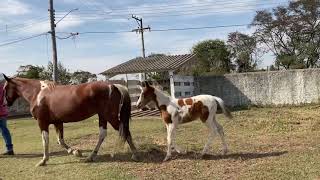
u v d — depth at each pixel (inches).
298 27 1969.7
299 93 1048.8
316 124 619.2
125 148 483.8
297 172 341.4
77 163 422.6
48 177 371.6
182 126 665.0
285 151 429.4
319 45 1942.7
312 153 410.3
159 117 866.8
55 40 1069.1
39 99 429.4
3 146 595.5
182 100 420.5
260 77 1083.9
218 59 2186.3
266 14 2055.9
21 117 1249.4
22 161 452.8
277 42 2075.5
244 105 1092.5
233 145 482.3
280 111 893.8
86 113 422.0
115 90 421.1
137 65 1075.3
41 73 1681.8
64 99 420.8
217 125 429.4
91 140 585.3
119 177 356.2
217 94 1128.8
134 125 739.4
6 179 374.0
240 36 2177.7
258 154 422.3
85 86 421.1
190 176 350.6
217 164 387.5
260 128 619.5
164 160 412.8
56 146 539.8
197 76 1143.0
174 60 1063.0
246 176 339.9
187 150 458.3
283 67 2004.2
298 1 1974.7
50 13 1063.6
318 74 1029.8
